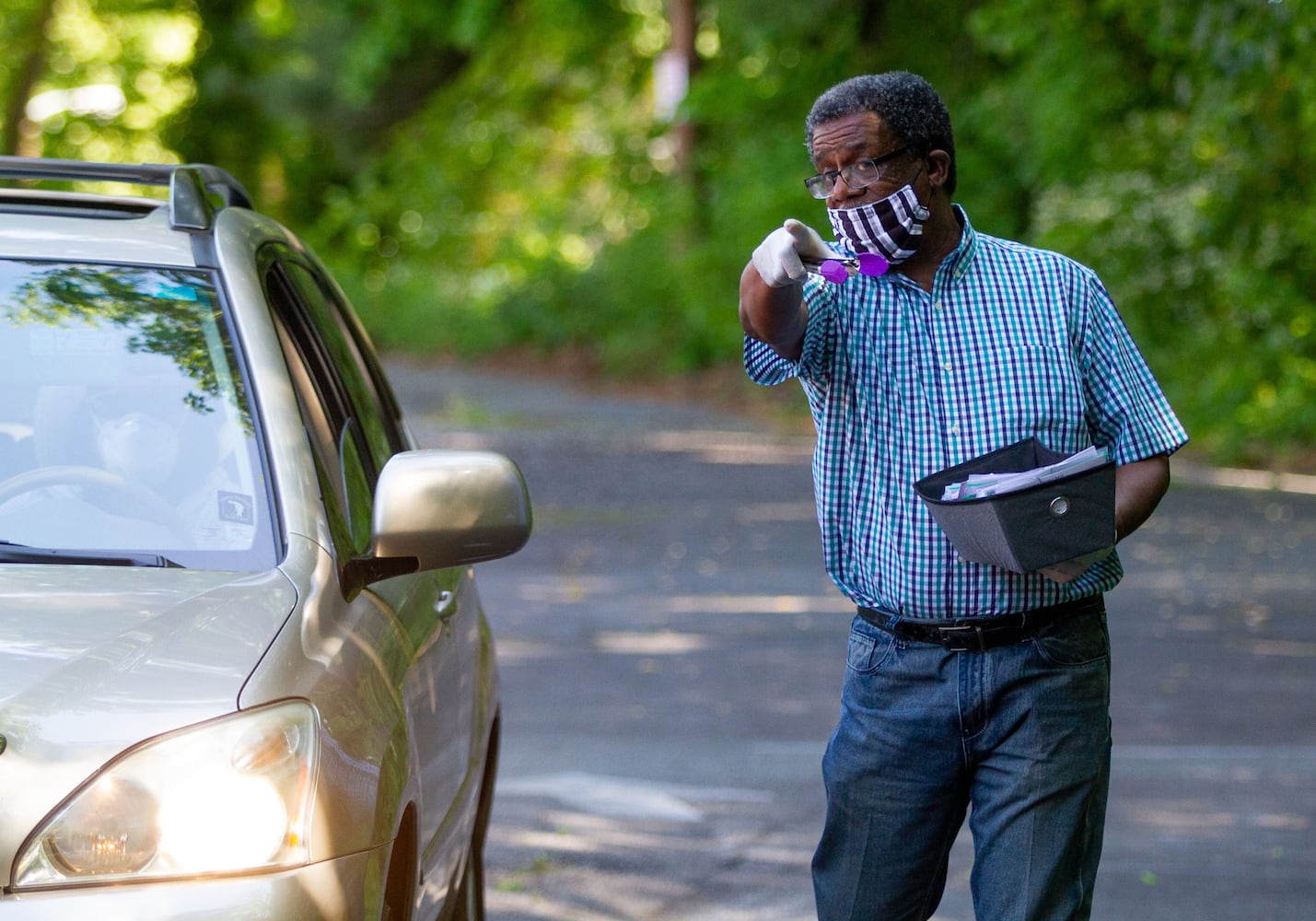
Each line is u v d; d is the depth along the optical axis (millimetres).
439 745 11016
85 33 129875
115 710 7902
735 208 86750
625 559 36656
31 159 11781
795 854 17375
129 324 10656
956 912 15875
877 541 10078
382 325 116812
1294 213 54125
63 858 7594
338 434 11469
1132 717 23391
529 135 121500
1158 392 10125
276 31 135375
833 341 10109
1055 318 10023
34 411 10195
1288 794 19812
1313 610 31234
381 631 9883
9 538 9531
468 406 77000
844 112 9883
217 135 134000
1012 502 9195
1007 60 75688
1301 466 55031
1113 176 60094
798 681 25562
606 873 16625
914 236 9906
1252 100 47781
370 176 127312
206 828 7793
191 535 9695
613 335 94312
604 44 109875
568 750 21391
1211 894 16188
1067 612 9953
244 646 8484
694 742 21828
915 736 10070
